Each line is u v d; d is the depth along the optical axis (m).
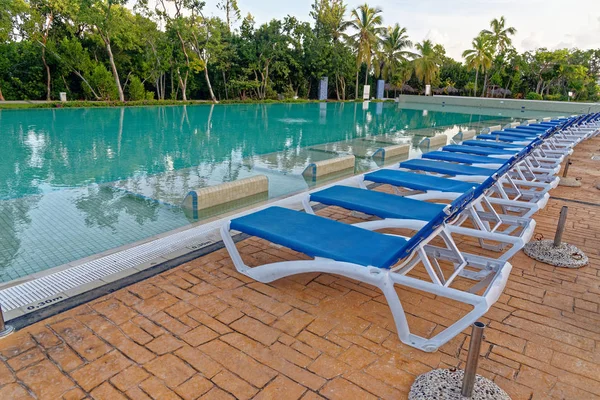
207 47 26.30
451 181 4.57
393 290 2.30
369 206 3.60
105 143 10.81
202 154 9.62
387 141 12.40
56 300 2.68
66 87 23.75
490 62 39.41
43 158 8.71
